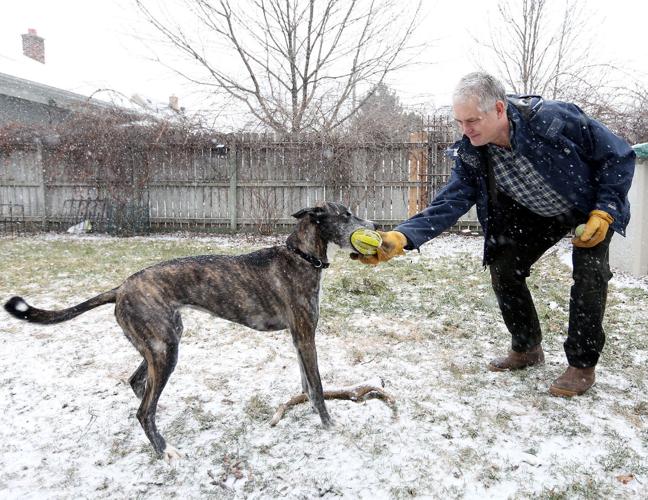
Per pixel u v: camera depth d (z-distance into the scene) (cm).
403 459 246
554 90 1096
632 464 238
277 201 1055
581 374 308
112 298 261
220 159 1060
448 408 296
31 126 1088
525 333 338
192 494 225
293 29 1240
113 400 311
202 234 1064
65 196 1113
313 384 275
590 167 275
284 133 1053
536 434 266
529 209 305
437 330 431
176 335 259
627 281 579
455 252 812
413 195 1018
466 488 224
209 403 308
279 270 278
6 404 305
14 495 224
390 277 623
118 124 1058
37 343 406
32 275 640
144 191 1082
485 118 251
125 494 226
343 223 278
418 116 1034
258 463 246
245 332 434
